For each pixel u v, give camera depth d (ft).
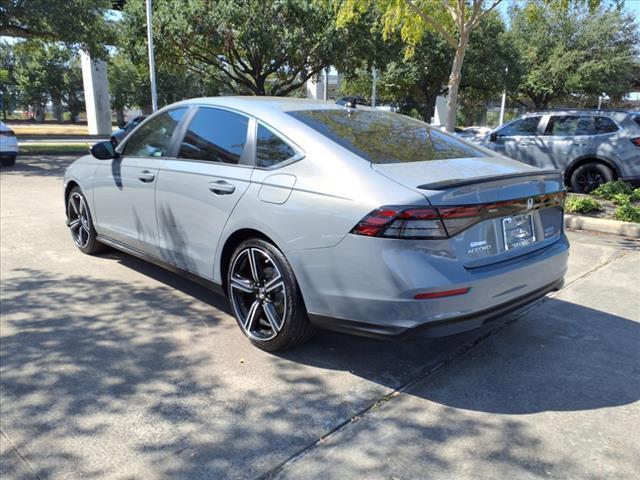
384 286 9.12
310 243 9.96
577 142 31.30
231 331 12.58
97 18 59.77
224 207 11.66
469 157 11.66
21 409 9.30
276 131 11.30
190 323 12.98
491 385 10.45
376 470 7.95
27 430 8.74
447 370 11.02
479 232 9.68
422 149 11.49
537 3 35.12
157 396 9.78
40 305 13.84
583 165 31.27
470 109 147.84
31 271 16.48
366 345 12.05
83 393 9.84
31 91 176.35
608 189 28.30
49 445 8.39
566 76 94.17
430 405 9.72
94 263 17.40
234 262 11.69
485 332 12.89
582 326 13.26
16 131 118.42
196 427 8.89
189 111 13.70
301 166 10.49
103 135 105.29
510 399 9.95
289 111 11.87
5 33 57.16
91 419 9.07
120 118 177.37
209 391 10.00
